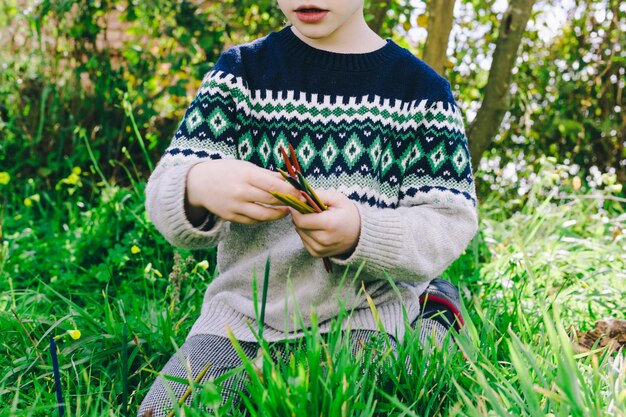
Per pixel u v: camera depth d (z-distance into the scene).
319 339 1.25
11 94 4.20
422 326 1.61
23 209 3.56
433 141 1.58
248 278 1.59
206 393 1.12
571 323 2.09
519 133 4.57
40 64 4.32
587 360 1.60
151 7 3.86
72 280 2.51
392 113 1.58
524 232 3.13
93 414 1.34
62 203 3.60
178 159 1.49
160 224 1.43
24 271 2.66
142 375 1.68
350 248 1.40
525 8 3.44
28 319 1.91
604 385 1.46
